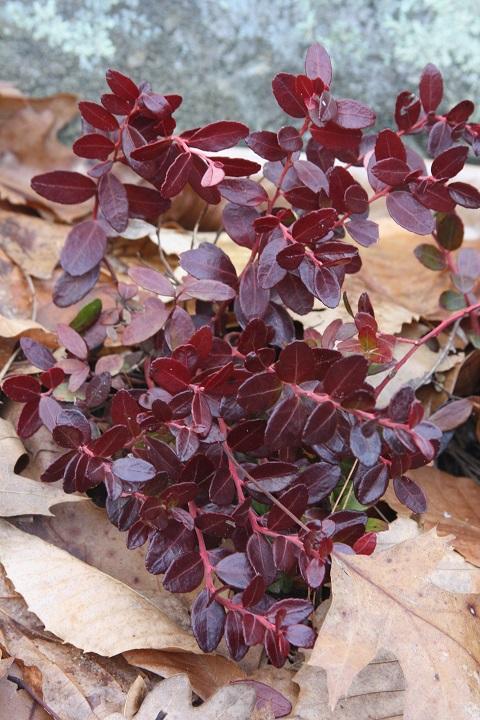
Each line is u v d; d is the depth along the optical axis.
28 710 0.59
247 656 0.62
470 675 0.59
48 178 0.64
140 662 0.60
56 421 0.61
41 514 0.63
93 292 0.72
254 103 0.80
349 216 0.63
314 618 0.62
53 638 0.61
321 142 0.62
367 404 0.59
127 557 0.64
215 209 0.78
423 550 0.61
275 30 0.80
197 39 0.80
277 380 0.60
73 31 0.80
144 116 0.62
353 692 0.60
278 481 0.61
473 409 0.70
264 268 0.61
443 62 0.80
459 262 0.71
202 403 0.60
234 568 0.59
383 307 0.73
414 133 0.67
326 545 0.58
